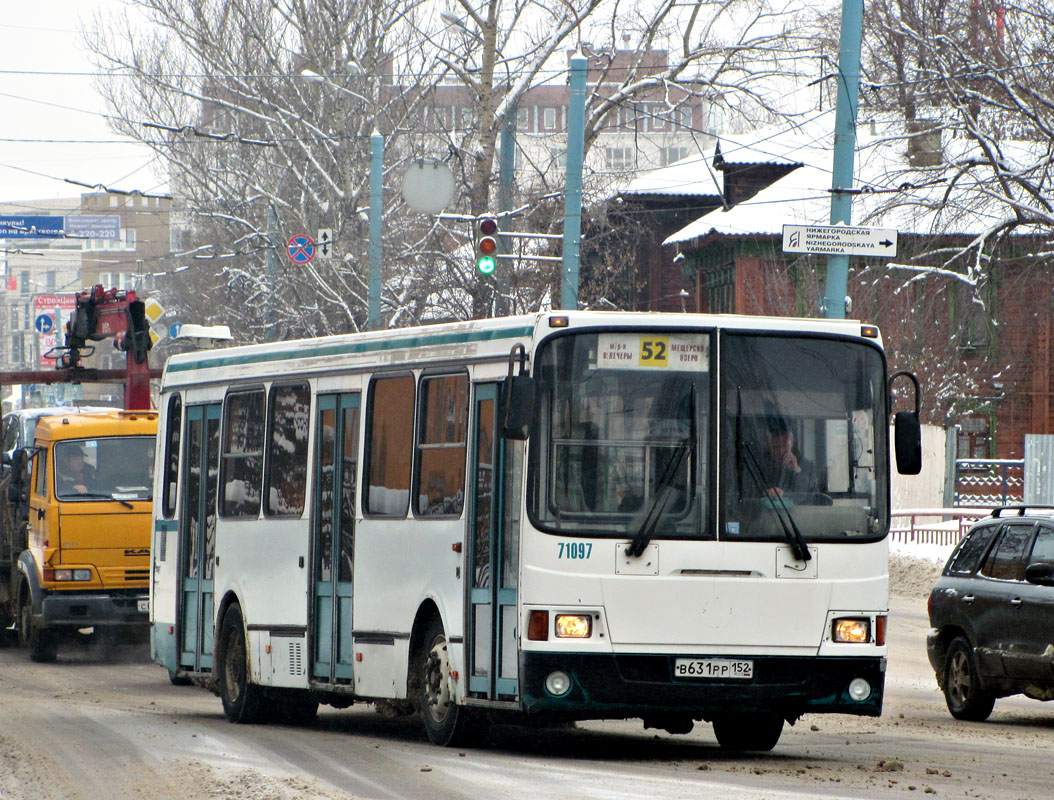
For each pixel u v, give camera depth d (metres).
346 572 34.00
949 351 118.25
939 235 87.19
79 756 30.08
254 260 146.50
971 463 97.12
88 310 64.38
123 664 56.22
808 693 27.95
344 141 119.94
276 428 37.44
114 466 55.56
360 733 35.25
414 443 31.77
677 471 28.00
